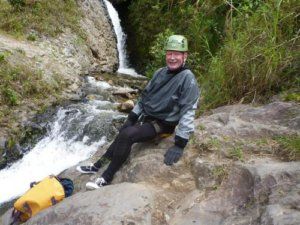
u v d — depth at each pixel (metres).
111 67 6.71
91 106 4.90
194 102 2.36
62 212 2.10
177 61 2.37
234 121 2.76
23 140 4.19
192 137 2.60
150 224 1.94
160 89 2.47
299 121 2.69
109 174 2.42
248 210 1.96
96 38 6.92
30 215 2.34
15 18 6.03
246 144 2.50
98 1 7.74
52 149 4.30
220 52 3.86
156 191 2.21
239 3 4.43
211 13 5.05
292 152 2.34
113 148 2.68
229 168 2.28
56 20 6.42
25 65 5.09
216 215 2.01
